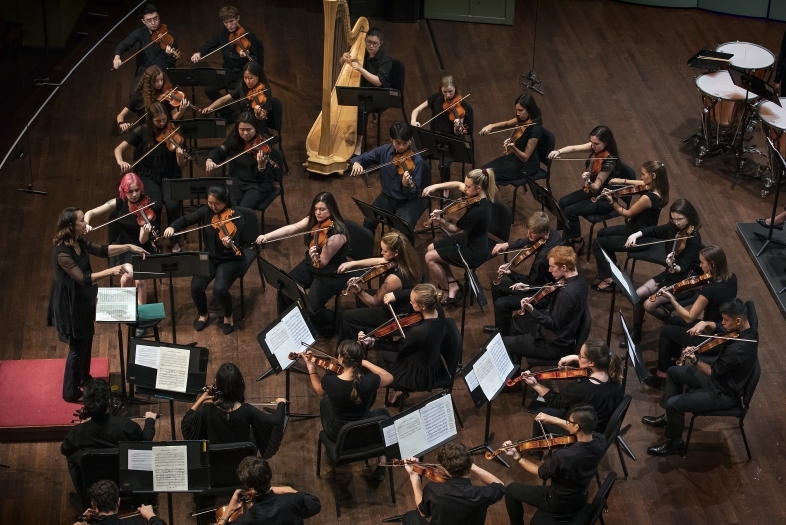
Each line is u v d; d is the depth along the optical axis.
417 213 11.91
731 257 12.23
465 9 16.98
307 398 10.27
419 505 8.05
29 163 13.38
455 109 12.81
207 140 14.17
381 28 16.81
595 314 11.43
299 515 8.01
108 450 8.21
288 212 12.78
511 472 9.53
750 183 13.51
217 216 10.70
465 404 10.25
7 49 14.03
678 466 9.64
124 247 10.08
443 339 9.67
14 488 9.24
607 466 9.63
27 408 9.77
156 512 9.03
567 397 8.95
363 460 9.55
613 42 16.52
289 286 9.74
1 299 11.28
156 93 12.40
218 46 14.07
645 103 15.03
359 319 10.18
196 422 8.71
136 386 8.77
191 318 11.23
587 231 12.86
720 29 16.92
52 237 12.23
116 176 13.28
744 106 13.33
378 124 13.67
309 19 16.95
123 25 16.39
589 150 14.01
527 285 10.21
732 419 10.16
